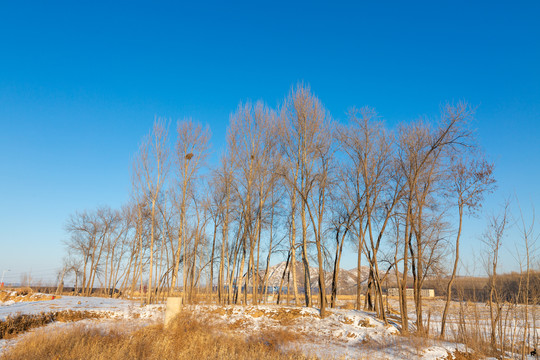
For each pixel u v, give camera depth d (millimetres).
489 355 19156
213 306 28641
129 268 50594
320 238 30203
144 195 37938
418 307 23453
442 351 18453
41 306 27266
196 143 38281
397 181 26500
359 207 28984
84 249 57344
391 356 18406
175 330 18266
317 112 30891
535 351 19391
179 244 35719
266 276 36656
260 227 34562
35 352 14102
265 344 19797
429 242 24031
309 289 30625
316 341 22500
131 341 16297
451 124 22328
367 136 27719
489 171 22406
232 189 35750
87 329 18578
